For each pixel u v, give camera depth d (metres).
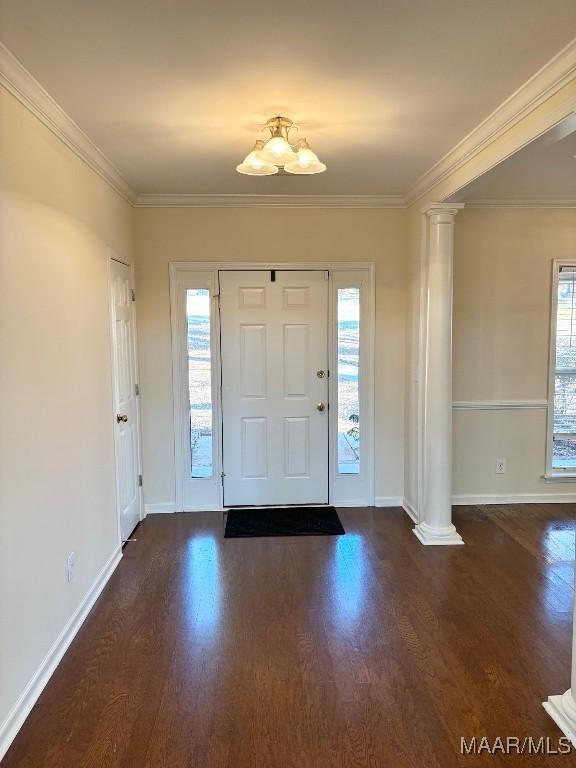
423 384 3.86
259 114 2.49
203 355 4.27
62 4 1.62
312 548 3.62
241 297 4.23
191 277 4.19
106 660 2.37
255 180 3.62
